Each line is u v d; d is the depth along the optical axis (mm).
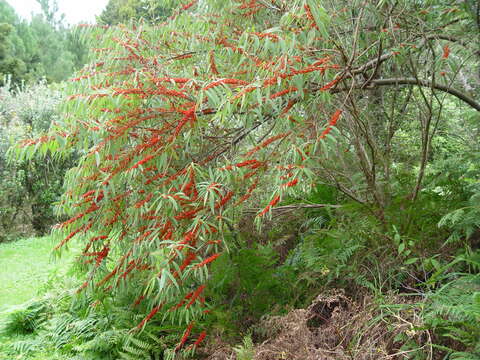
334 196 3234
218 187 2303
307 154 2145
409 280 2436
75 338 3174
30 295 4625
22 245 7551
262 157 2324
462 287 2049
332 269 2570
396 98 3010
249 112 2141
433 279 2139
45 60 28484
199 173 2299
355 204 2643
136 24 2867
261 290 2730
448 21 2465
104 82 2482
